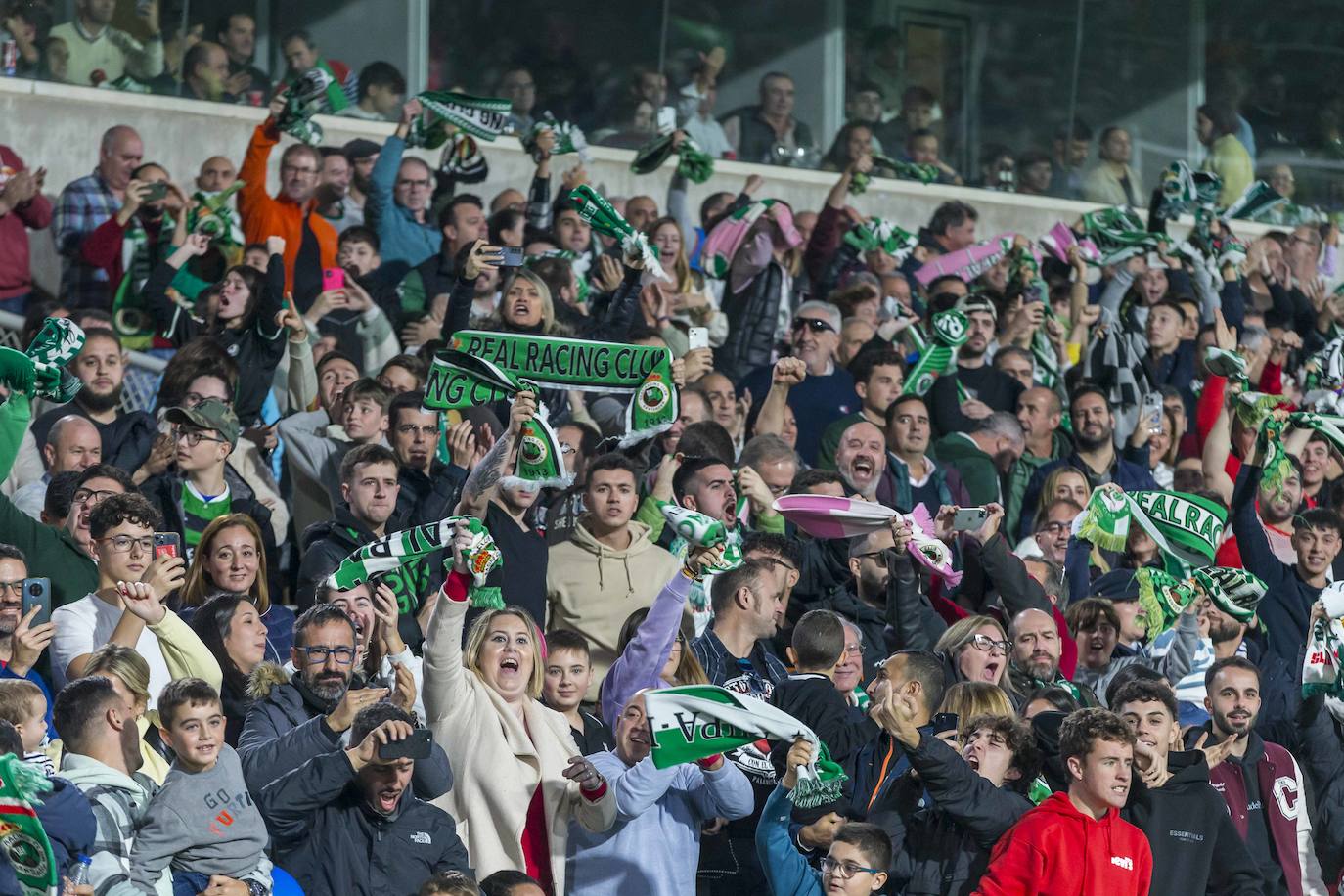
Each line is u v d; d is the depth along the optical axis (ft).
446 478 85.40
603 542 83.30
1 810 53.72
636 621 76.48
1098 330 122.42
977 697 72.79
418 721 66.23
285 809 61.72
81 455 84.12
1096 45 168.96
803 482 88.94
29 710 60.39
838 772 65.16
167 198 110.93
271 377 97.14
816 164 158.92
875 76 160.45
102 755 60.03
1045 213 167.12
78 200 118.73
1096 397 111.24
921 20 162.30
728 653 78.69
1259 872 72.23
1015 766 71.26
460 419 92.94
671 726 64.44
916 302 132.36
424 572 79.15
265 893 60.49
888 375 105.60
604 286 112.06
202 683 60.59
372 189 124.26
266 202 115.34
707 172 130.82
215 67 135.54
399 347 110.73
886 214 160.45
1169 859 70.23
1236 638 91.66
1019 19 165.89
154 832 59.21
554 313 100.12
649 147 129.70
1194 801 71.41
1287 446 115.96
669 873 69.87
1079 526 92.02
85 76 131.44
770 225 122.83
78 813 57.06
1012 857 66.28
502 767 68.59
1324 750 84.74
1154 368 131.64
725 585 79.25
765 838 68.49
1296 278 163.84
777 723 64.75
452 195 128.77
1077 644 88.02
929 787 66.85
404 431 85.81
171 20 133.80
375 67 140.87
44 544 74.90
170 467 85.40
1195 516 91.45
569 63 149.07
